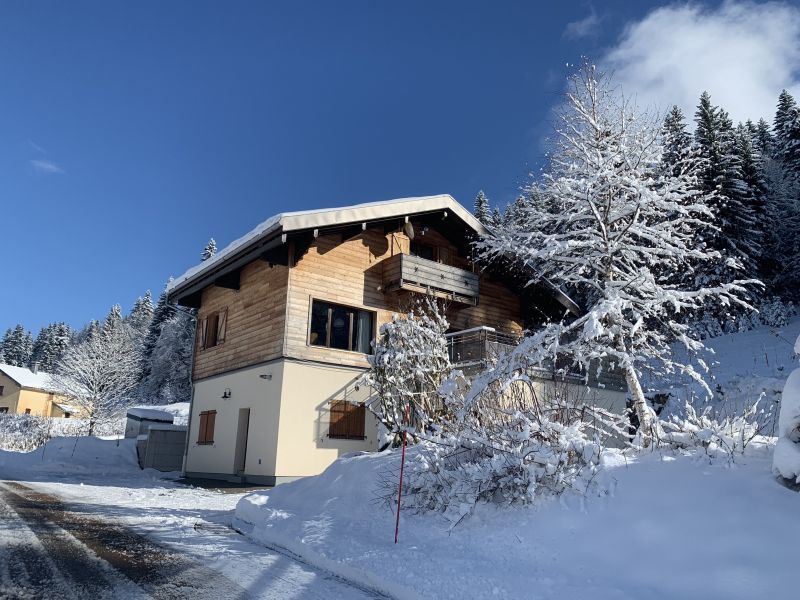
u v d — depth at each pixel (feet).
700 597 13.03
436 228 63.87
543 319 68.54
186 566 18.06
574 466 20.17
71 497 36.09
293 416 49.14
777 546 13.75
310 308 52.11
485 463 21.04
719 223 87.81
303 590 15.70
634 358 30.48
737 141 106.11
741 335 87.51
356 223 52.70
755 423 21.83
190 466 62.59
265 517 25.07
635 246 34.40
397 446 38.37
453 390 27.68
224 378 59.16
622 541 16.02
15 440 97.09
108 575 16.61
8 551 19.20
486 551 17.83
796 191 107.86
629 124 36.22
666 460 19.27
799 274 99.55
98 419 120.78
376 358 40.70
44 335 317.42
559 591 14.05
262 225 50.98
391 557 17.52
